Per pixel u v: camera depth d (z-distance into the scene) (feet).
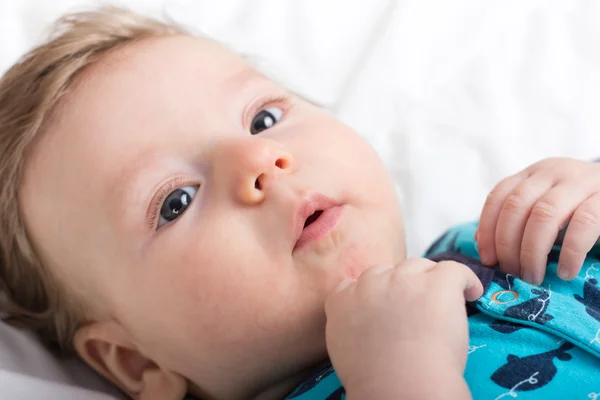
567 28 4.87
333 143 3.12
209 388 3.20
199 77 3.19
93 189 3.03
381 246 2.95
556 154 4.43
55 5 4.63
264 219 2.80
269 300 2.80
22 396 3.09
